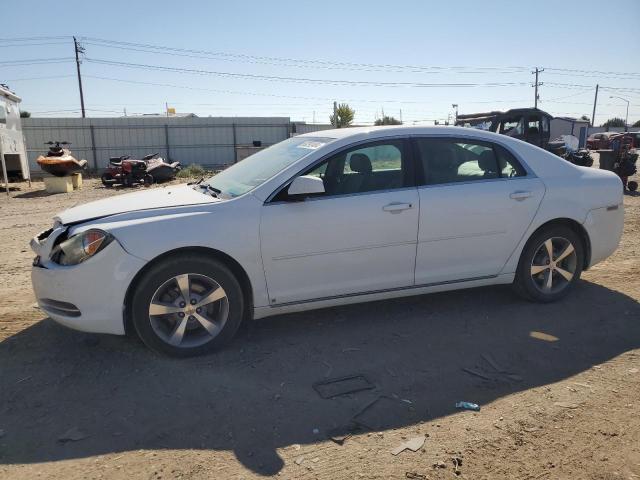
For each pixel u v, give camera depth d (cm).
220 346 400
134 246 369
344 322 458
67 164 1617
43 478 265
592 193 493
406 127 455
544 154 493
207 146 2955
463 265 458
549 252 486
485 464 274
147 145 2883
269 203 402
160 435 300
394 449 286
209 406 329
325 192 420
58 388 352
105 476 266
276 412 323
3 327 451
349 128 467
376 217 421
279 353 400
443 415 319
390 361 388
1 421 315
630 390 344
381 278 435
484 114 1761
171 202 411
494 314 473
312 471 269
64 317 377
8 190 1650
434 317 467
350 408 327
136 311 376
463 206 446
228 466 273
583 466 272
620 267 617
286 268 406
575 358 392
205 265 384
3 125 1575
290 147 477
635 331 437
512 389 349
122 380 361
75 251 372
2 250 764
